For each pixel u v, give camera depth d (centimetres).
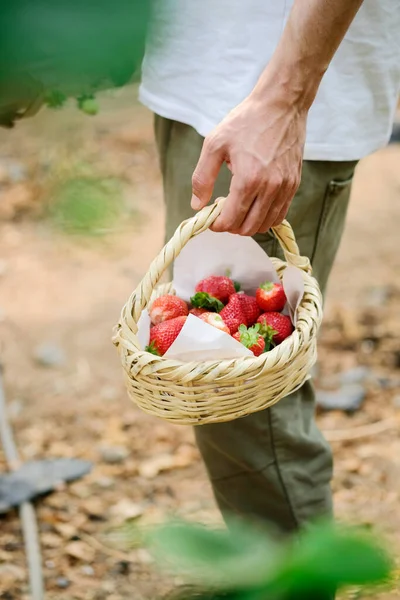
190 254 158
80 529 241
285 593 35
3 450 279
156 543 35
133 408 304
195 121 160
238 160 133
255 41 150
